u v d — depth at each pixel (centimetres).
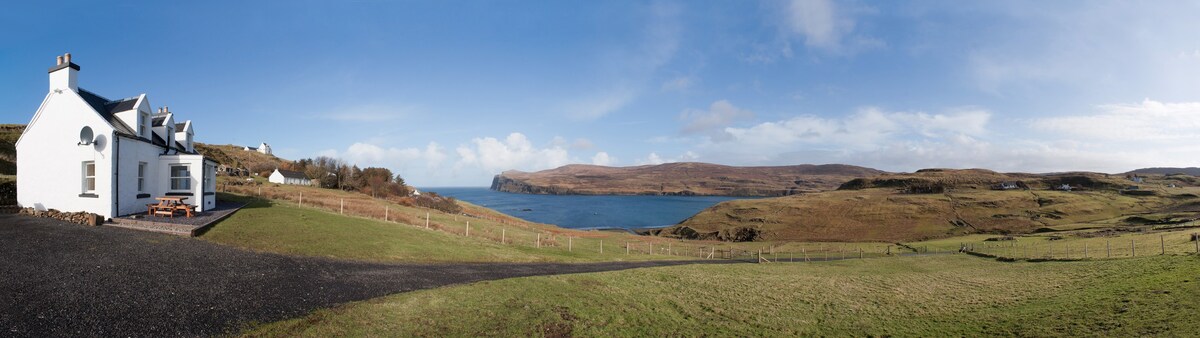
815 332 1905
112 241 1989
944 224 11988
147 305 1323
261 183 8325
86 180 2630
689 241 8975
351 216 4088
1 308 1184
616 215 18288
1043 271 3538
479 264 2781
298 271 1916
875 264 4753
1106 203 14362
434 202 9119
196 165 3114
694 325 1870
